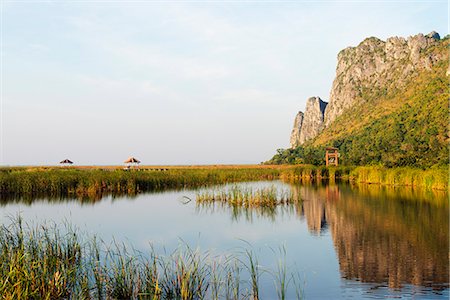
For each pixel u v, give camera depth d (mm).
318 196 37531
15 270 10242
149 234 19656
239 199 31031
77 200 33688
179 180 48719
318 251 16234
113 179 41906
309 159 110000
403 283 12195
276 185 51469
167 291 11047
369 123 186000
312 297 11070
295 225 22078
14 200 33375
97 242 17469
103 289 11242
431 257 15156
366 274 13141
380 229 20812
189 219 24203
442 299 10836
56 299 10695
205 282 12102
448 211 26922
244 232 20172
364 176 60500
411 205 30266
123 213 26484
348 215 25562
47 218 24219
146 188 44688
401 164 58719
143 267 12859
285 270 13195
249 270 13492
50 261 12320
